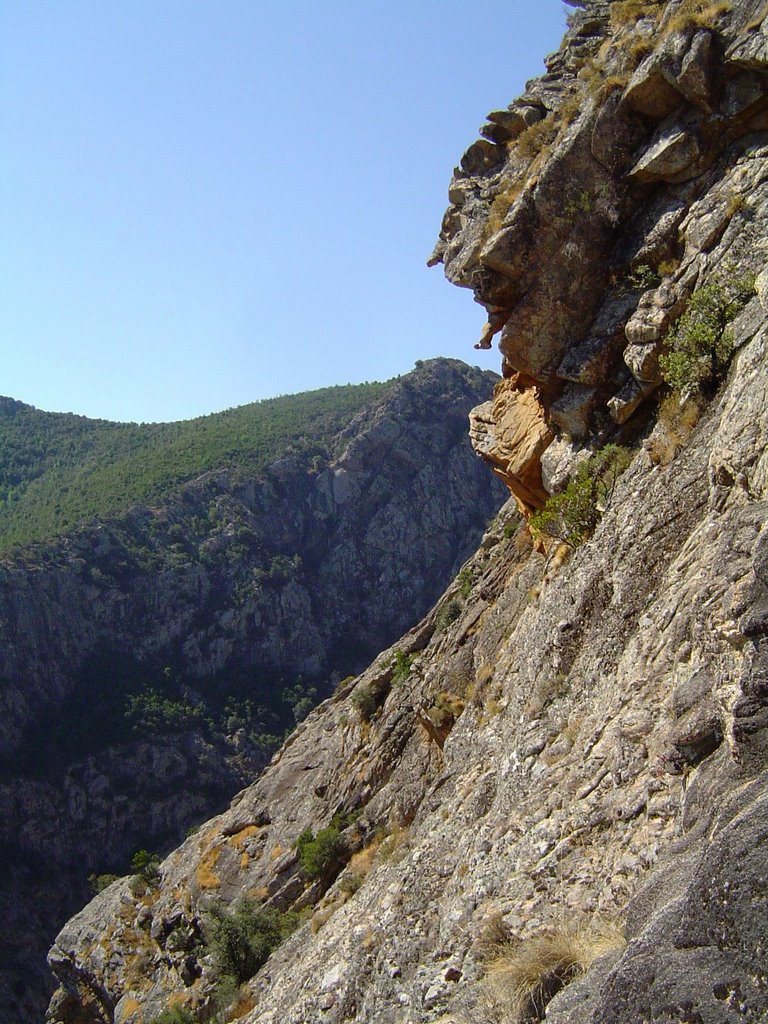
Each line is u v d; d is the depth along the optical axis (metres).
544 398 15.42
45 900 90.25
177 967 33.41
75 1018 38.47
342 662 130.88
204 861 37.50
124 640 118.62
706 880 4.17
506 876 8.73
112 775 101.19
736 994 3.75
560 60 17.34
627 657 9.38
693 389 11.27
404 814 24.77
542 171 14.20
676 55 12.77
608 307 14.02
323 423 165.62
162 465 152.75
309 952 14.41
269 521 143.25
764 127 12.44
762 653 5.65
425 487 149.62
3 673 105.31
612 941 6.13
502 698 14.30
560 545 15.27
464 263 15.50
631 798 7.68
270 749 110.25
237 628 124.50
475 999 7.45
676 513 10.18
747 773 5.48
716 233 12.20
